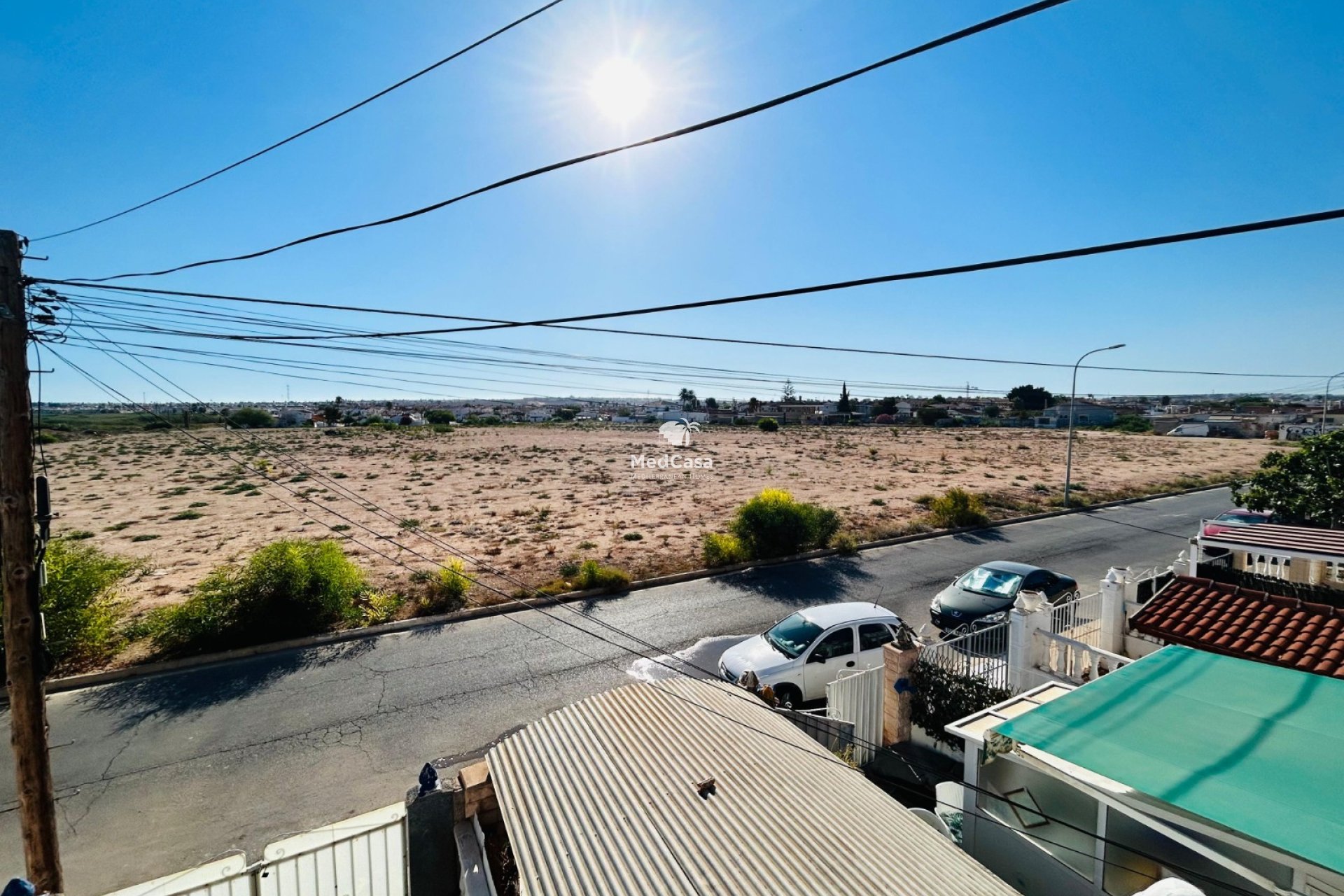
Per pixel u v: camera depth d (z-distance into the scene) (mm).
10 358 5195
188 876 5887
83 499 30359
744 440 62844
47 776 5395
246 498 30016
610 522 23828
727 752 5570
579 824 4688
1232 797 4035
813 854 4277
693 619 13680
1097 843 5348
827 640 10023
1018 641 8883
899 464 42719
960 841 6184
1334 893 4180
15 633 5254
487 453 49156
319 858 5344
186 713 9586
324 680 10750
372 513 26016
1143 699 5426
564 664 11336
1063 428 82688
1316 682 5695
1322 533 10273
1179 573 12758
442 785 6438
